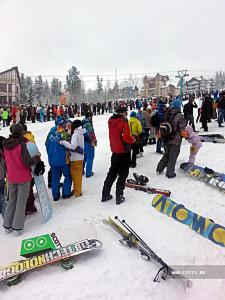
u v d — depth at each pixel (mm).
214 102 15383
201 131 12617
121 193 5430
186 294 3104
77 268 3572
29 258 3684
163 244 4000
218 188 5844
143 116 10156
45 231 4531
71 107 28094
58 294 3166
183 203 5297
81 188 5918
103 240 4152
